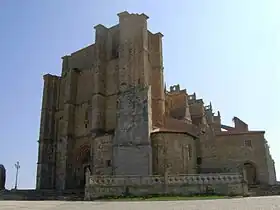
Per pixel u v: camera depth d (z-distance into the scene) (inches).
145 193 1259.8
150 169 1710.1
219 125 2728.8
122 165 1771.7
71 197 1598.2
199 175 1264.8
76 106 2442.2
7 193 1838.1
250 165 1855.3
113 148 1833.2
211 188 1238.3
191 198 1082.7
